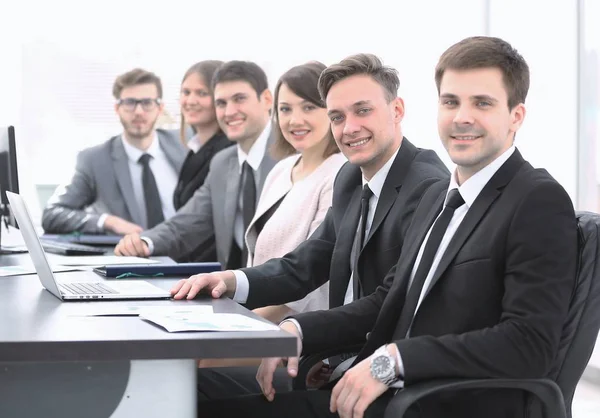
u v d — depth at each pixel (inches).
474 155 90.2
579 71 220.2
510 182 89.0
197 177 221.0
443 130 92.4
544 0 233.6
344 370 105.7
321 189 141.6
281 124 150.8
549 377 85.4
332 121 117.7
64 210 229.3
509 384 81.4
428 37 260.5
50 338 74.2
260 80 196.7
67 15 260.4
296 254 121.4
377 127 114.3
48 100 261.7
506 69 90.4
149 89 235.0
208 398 114.3
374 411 90.6
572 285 84.2
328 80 117.3
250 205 195.5
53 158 263.3
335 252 118.3
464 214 92.9
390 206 111.5
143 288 110.6
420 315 91.1
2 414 77.8
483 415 85.7
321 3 259.8
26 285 116.6
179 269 128.6
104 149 237.8
